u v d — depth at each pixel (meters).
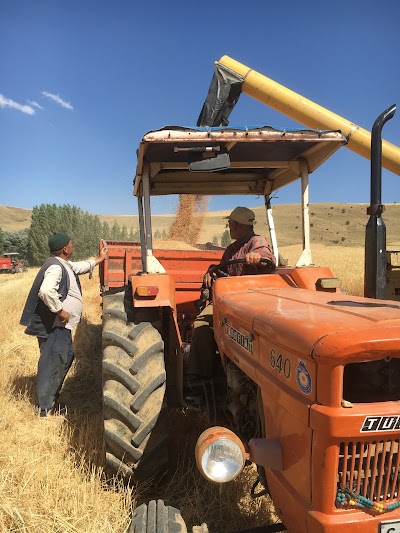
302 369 1.89
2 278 29.75
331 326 1.88
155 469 3.27
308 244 3.84
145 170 3.84
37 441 4.16
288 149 3.71
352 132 4.79
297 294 2.85
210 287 3.96
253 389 2.73
